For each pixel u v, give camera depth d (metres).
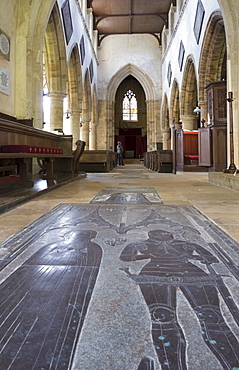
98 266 1.68
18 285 1.44
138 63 27.95
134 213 3.19
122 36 27.98
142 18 25.11
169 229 2.49
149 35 27.94
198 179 8.39
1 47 8.28
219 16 11.88
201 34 14.06
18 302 1.27
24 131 6.76
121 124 36.47
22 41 9.22
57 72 14.58
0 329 1.07
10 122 5.93
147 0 22.22
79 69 18.72
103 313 1.18
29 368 0.88
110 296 1.32
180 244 2.07
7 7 8.55
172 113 22.80
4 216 3.04
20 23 9.20
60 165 9.35
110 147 28.50
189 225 2.62
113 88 28.59
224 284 1.43
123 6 23.22
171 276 1.53
